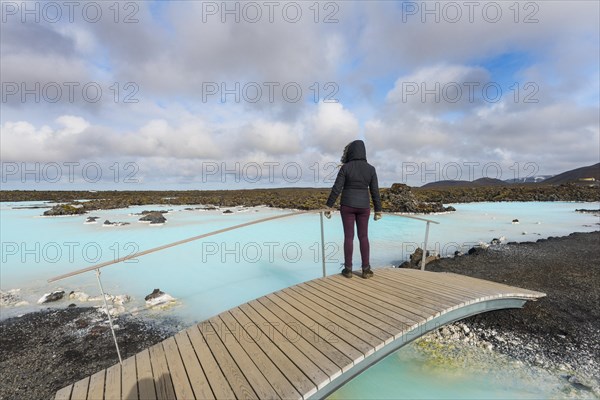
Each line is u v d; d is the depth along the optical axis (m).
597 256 11.51
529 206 32.72
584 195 39.22
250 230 20.33
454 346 5.49
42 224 22.94
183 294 8.80
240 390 3.13
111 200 42.94
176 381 3.32
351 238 5.93
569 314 6.57
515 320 6.32
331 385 3.38
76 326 6.76
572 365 4.85
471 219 23.12
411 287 5.71
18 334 6.43
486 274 9.67
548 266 10.33
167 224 22.72
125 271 11.12
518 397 4.17
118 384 3.31
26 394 4.61
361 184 5.57
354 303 5.00
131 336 6.33
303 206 32.25
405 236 17.14
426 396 4.26
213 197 50.06
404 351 5.36
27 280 10.22
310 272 10.91
